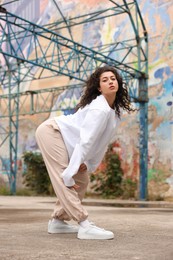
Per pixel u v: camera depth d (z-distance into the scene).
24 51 19.03
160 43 14.88
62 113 17.22
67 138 3.23
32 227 4.02
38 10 18.59
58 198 3.20
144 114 13.46
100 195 15.10
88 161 3.32
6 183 18.52
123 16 16.09
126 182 14.38
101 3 16.83
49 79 18.14
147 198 13.16
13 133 18.36
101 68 3.29
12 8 18.55
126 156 15.05
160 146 14.28
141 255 2.42
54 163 3.23
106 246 2.76
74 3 17.73
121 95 3.38
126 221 4.75
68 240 3.05
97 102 3.15
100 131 3.11
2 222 4.65
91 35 16.98
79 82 17.02
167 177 13.96
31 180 17.08
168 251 2.58
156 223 4.54
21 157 18.17
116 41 16.20
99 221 4.73
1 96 17.36
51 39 11.96
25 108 18.69
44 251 2.54
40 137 3.28
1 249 2.62
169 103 14.32
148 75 13.81
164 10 14.98
